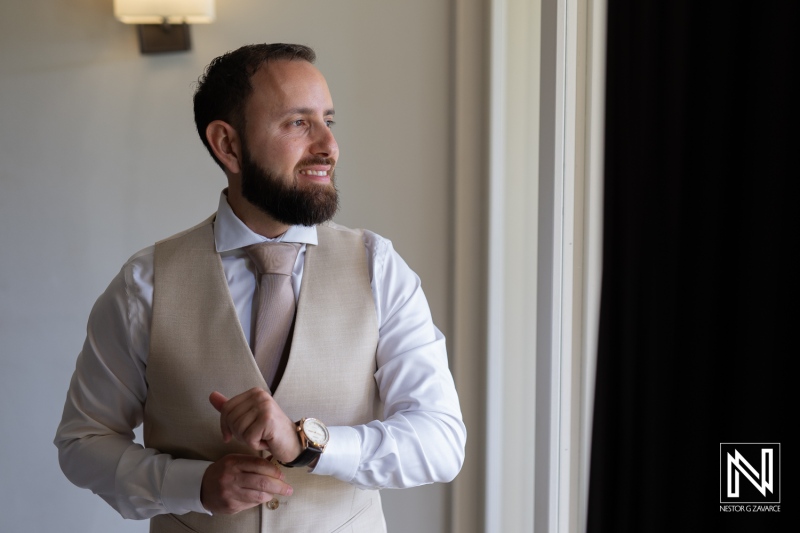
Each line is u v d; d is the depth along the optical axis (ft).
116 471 4.99
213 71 5.29
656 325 5.79
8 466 8.39
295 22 8.16
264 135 4.95
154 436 5.29
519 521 8.21
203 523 5.07
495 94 7.87
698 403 5.37
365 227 8.20
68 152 8.25
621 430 6.21
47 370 8.39
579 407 6.70
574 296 6.75
